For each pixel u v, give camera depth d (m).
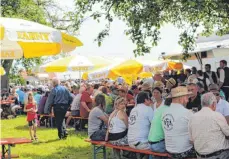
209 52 14.85
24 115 23.58
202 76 14.20
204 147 6.34
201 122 6.38
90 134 9.40
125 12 10.08
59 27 30.38
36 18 28.84
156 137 7.48
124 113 8.77
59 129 13.44
